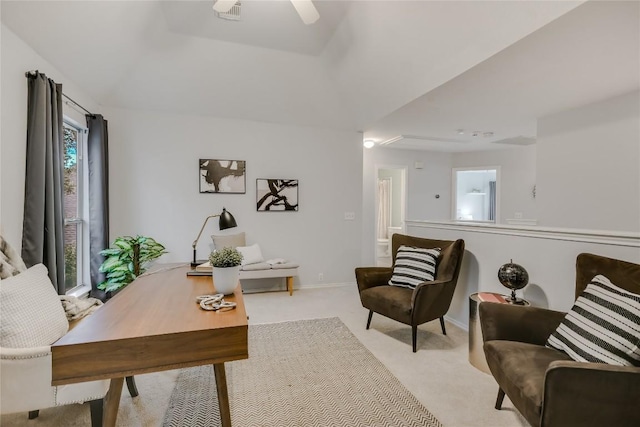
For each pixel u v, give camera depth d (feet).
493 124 14.53
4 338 4.13
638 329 4.21
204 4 9.20
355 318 10.91
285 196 14.92
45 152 7.82
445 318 10.67
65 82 9.79
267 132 14.73
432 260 9.41
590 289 5.19
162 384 6.77
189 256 13.73
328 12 9.34
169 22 9.86
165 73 11.61
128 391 6.46
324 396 6.35
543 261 7.41
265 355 8.11
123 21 9.00
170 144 13.43
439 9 7.34
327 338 9.18
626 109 10.59
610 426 3.87
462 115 13.14
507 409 5.95
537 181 13.57
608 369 3.85
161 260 13.38
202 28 10.13
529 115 13.11
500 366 5.14
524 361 4.91
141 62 11.03
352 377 7.05
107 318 4.43
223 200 14.12
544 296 7.38
